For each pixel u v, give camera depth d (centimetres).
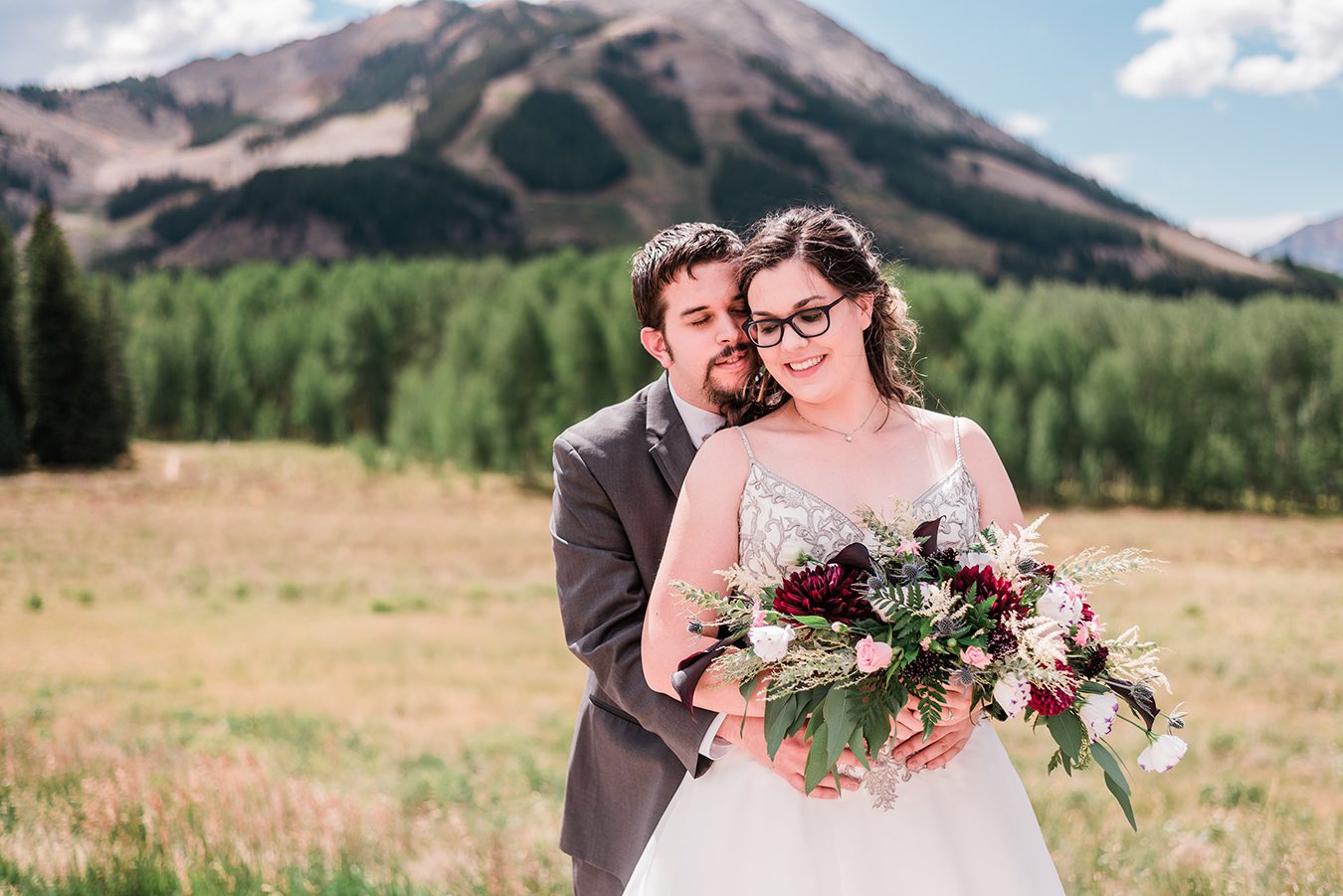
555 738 1111
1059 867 444
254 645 2005
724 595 221
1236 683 1573
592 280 8062
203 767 568
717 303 248
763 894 217
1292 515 6034
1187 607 2455
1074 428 6450
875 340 239
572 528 254
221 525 4138
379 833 466
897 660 195
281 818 460
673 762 252
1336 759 1006
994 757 235
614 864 260
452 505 5238
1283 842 487
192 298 8800
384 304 8394
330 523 4372
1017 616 200
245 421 7569
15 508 4416
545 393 6153
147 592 2645
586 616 248
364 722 1221
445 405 6341
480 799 675
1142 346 6956
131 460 6278
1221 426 6612
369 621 2380
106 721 1079
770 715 209
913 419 238
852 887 215
